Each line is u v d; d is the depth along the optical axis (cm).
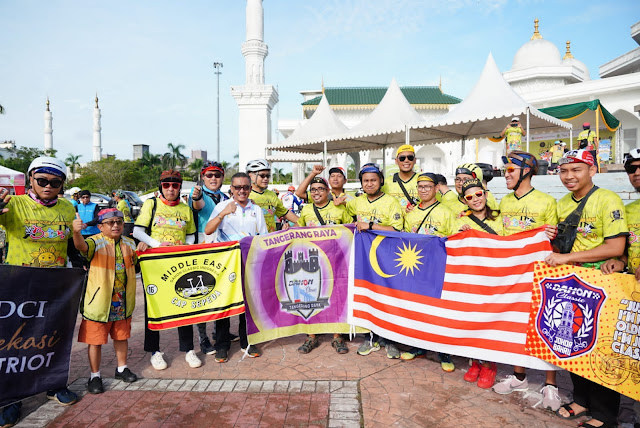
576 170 306
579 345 303
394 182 507
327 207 496
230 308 418
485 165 489
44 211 339
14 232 331
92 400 346
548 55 2541
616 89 1975
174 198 425
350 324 451
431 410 323
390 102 1271
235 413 321
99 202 1656
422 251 404
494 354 351
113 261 366
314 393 353
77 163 6306
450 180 2153
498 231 380
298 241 454
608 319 289
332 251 457
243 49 2152
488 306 359
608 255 288
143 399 347
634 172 291
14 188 1410
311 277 453
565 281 315
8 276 316
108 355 451
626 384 277
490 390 358
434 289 392
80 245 340
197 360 414
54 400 346
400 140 1537
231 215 453
